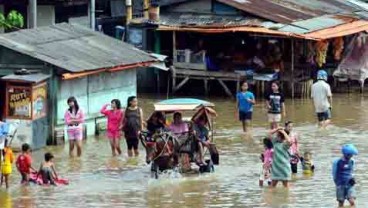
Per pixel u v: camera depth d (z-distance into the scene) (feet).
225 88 265.13
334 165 151.74
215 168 179.83
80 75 201.36
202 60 266.16
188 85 273.95
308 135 211.20
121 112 192.13
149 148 173.88
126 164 184.55
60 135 200.85
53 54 204.85
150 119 177.68
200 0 272.92
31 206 153.48
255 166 181.27
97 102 212.64
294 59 270.26
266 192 162.09
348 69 274.77
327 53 281.33
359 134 211.82
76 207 152.76
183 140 175.11
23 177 168.76
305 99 260.83
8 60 201.77
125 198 158.61
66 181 169.07
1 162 169.37
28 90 193.36
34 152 194.29
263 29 257.55
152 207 152.76
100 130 213.05
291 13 274.77
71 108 191.01
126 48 227.81
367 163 183.52
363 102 256.52
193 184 167.94
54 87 199.82
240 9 268.21
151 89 274.98
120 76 220.23
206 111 177.47
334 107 248.52
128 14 276.82
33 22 249.34
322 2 297.33
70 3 284.41
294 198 157.79
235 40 273.75
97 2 302.86
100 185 167.73
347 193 151.02
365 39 277.23
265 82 261.85
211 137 182.50
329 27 269.85
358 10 298.56
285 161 164.55
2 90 197.36
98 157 190.70
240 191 162.81
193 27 263.70
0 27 236.43
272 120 213.87
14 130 193.77
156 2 275.59
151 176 173.37
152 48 276.21
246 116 215.31
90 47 219.41
